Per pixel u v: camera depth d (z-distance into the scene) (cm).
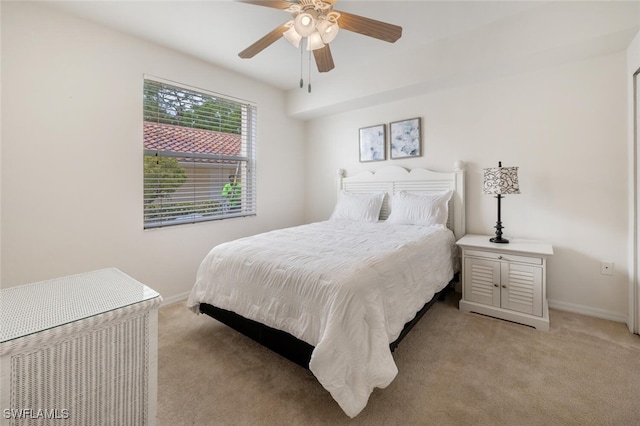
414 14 218
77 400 73
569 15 200
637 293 197
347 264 154
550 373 157
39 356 66
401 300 163
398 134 328
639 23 179
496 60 229
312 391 147
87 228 219
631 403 134
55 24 201
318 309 138
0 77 182
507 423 125
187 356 179
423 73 267
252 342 196
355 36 249
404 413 131
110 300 83
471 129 280
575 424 123
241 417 131
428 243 219
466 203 287
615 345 183
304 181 423
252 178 351
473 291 238
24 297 84
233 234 327
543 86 242
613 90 214
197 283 206
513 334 200
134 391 83
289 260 167
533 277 211
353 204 339
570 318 223
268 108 363
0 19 181
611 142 216
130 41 238
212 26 229
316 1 148
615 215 216
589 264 228
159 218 264
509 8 211
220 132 316
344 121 377
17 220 190
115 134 231
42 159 198
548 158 242
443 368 163
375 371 125
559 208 238
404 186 323
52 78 201
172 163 273
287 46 262
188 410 135
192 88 281
